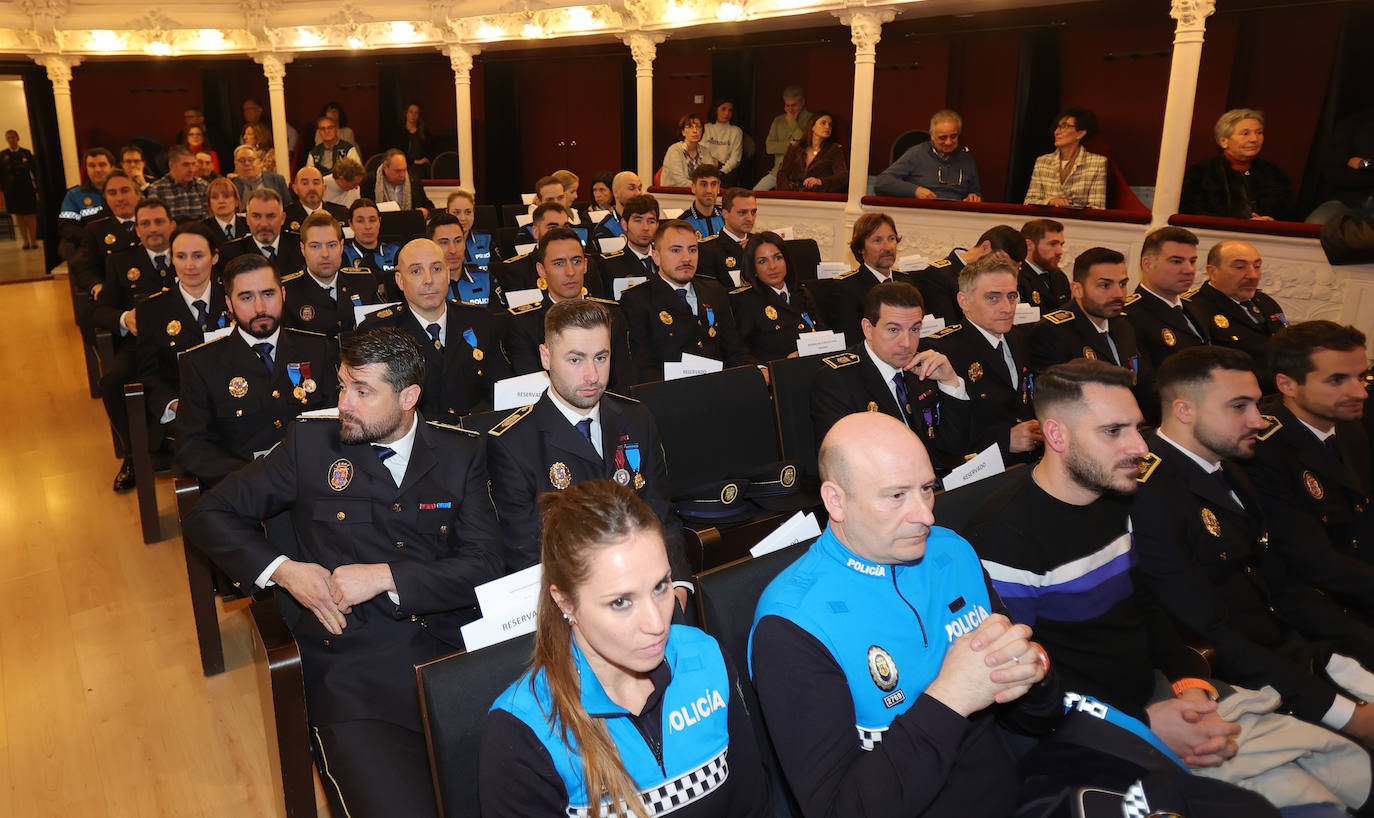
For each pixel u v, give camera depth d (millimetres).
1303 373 2830
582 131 12828
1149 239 4531
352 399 2334
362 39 11344
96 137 13523
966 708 1538
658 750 1495
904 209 7996
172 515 4547
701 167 7668
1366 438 3113
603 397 2855
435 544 2469
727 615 1943
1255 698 2232
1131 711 2055
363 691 2279
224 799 2598
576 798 1443
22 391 6543
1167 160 6496
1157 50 8164
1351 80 6969
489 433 2725
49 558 4086
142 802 2576
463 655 1703
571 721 1426
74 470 5113
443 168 12250
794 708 1616
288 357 3559
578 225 7762
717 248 6391
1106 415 2033
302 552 2467
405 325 3920
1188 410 2523
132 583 3877
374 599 2373
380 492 2418
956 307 5609
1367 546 2943
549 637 1476
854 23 8008
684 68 11680
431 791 1948
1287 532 2727
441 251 3893
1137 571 2369
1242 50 7812
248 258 3457
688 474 3428
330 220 5039
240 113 14031
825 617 1695
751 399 3627
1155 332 4465
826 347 4102
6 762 2730
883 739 1586
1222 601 2383
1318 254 5715
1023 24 8320
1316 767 2150
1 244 14250
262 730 2922
